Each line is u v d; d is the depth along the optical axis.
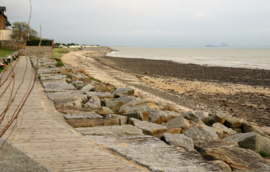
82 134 5.08
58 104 7.50
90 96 9.73
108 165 3.47
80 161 3.56
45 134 4.76
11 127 5.07
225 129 7.57
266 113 12.95
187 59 59.50
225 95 17.38
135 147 4.31
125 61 47.09
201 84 21.84
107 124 5.91
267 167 3.86
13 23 37.22
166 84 21.42
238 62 49.78
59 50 64.19
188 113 8.55
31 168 3.05
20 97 8.30
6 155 3.40
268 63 47.19
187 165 3.58
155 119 7.41
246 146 5.83
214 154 4.19
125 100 9.88
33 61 22.31
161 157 3.86
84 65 33.28
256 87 20.61
